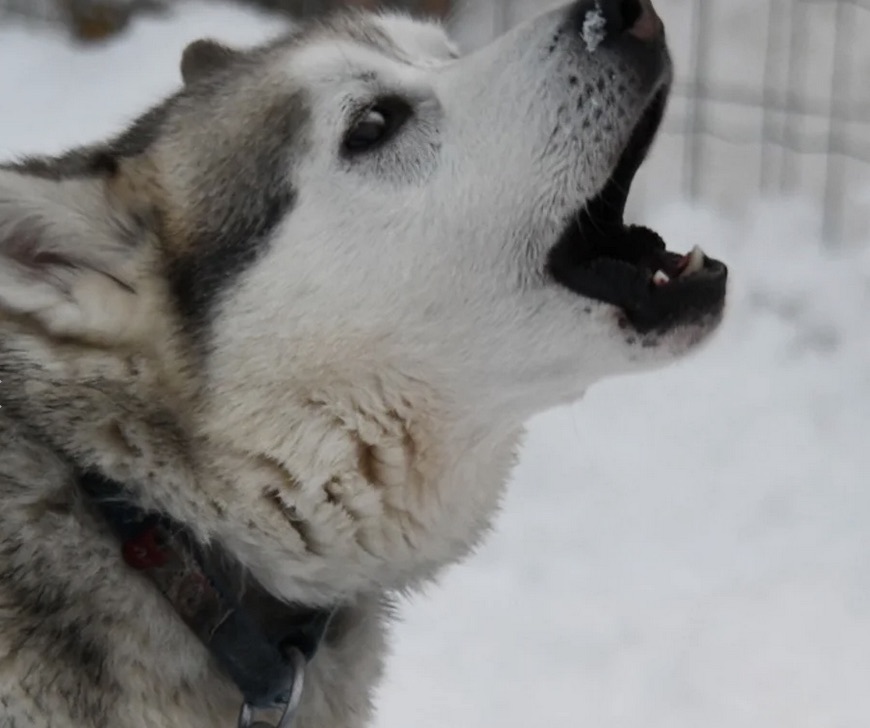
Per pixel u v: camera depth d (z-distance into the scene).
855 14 15.73
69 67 12.73
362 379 4.18
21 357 3.93
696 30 15.11
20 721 3.70
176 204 4.36
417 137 4.37
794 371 10.51
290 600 4.14
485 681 6.86
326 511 4.12
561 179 4.30
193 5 13.82
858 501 8.68
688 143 13.67
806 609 7.45
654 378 10.49
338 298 4.21
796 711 6.56
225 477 4.00
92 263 4.15
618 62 4.30
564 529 8.48
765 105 13.96
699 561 8.05
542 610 7.56
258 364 4.12
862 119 13.97
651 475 9.16
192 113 4.56
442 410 4.27
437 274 4.26
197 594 3.93
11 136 11.36
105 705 3.77
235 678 3.96
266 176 4.34
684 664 6.97
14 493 3.83
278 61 4.55
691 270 4.36
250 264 4.24
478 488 4.48
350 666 4.39
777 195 12.92
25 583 3.77
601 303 4.30
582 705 6.67
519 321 4.31
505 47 4.45
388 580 4.35
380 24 4.89
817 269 11.69
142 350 4.06
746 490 8.90
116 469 3.89
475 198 4.29
